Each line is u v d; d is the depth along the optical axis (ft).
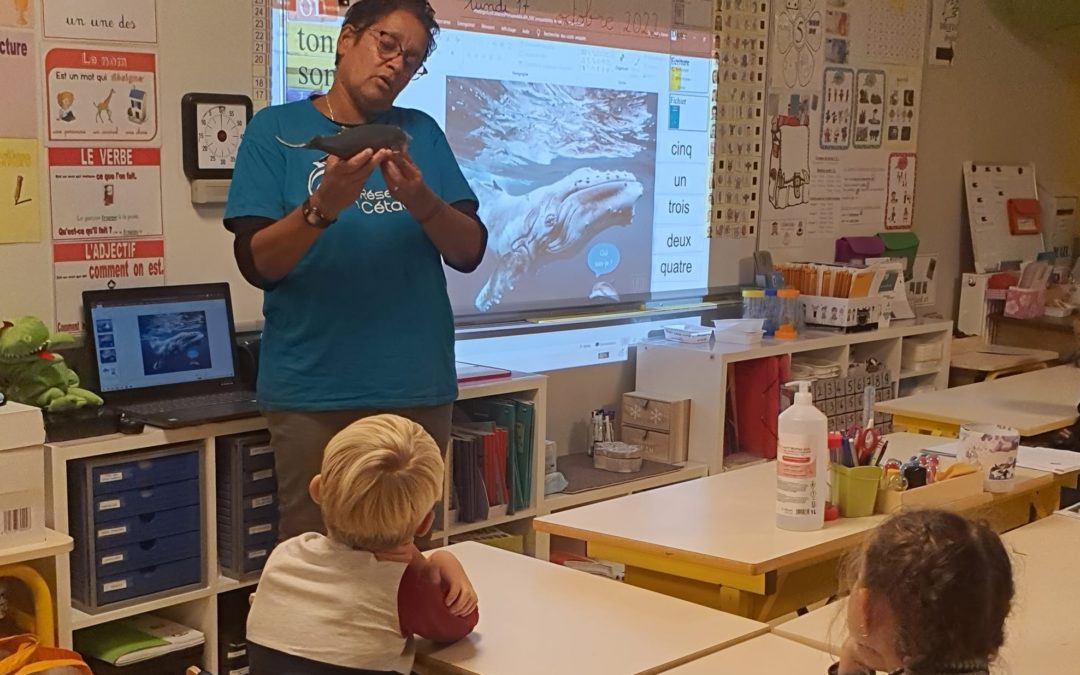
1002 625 4.66
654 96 14.43
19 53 9.39
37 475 8.27
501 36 12.69
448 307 9.07
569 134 13.55
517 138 13.00
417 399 8.72
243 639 10.07
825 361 15.30
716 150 15.31
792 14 16.03
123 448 8.98
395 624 5.62
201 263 10.65
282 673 5.49
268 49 10.84
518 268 13.21
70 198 9.78
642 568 7.57
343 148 7.73
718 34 15.08
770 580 7.08
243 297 10.98
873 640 4.67
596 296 14.14
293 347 8.58
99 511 8.93
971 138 19.45
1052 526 8.36
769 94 15.89
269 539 9.92
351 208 8.54
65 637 8.56
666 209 14.83
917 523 4.71
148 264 10.30
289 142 8.57
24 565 8.46
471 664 5.84
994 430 8.88
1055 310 18.08
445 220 8.42
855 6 16.99
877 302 15.83
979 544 4.60
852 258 17.37
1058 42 20.53
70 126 9.73
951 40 18.71
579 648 6.06
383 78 8.55
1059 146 21.29
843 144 17.13
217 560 9.77
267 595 5.68
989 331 18.79
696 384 13.84
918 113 18.34
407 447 5.57
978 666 4.57
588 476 13.03
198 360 10.34
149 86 10.14
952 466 8.64
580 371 14.01
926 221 18.86
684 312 15.06
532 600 6.75
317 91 11.21
